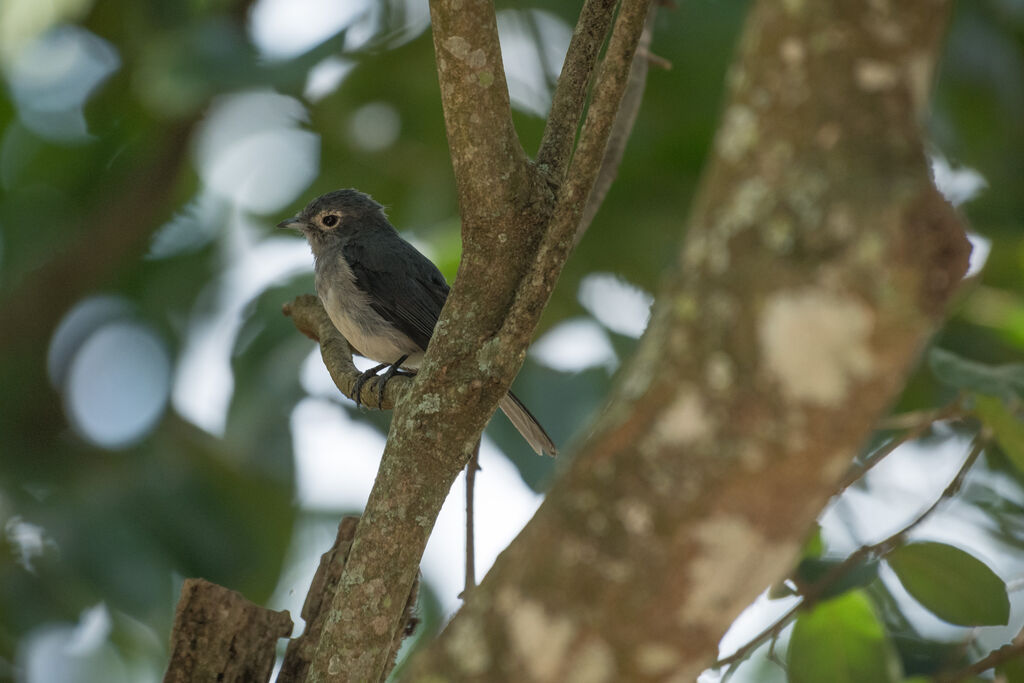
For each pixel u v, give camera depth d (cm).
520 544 421
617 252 1580
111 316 1686
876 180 377
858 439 383
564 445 1346
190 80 1324
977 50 1433
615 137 1011
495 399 702
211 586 741
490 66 667
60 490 1502
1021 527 1059
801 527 396
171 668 732
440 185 1590
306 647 766
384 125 1628
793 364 375
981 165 1541
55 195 1758
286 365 1423
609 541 395
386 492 704
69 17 1628
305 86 1520
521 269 708
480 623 416
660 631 396
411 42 1538
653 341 409
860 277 370
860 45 386
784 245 379
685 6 1490
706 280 391
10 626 1383
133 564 1432
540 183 712
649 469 391
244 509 1510
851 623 830
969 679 859
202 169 1725
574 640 400
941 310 376
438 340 712
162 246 1725
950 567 796
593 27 766
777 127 391
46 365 1648
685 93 1534
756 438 380
